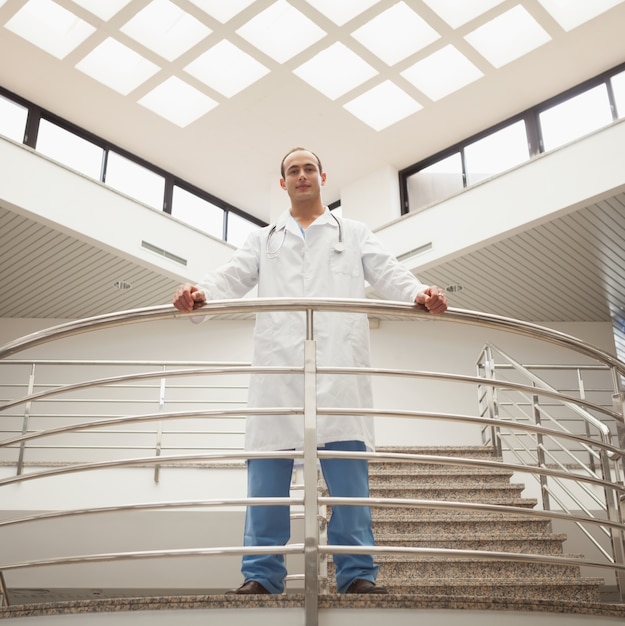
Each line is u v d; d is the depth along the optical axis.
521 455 8.41
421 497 4.84
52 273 8.26
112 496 5.34
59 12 7.95
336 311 2.22
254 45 8.12
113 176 9.41
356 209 10.00
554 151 7.29
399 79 8.59
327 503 1.93
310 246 2.53
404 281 2.43
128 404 8.87
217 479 5.43
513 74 8.48
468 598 1.98
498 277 8.30
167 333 9.29
